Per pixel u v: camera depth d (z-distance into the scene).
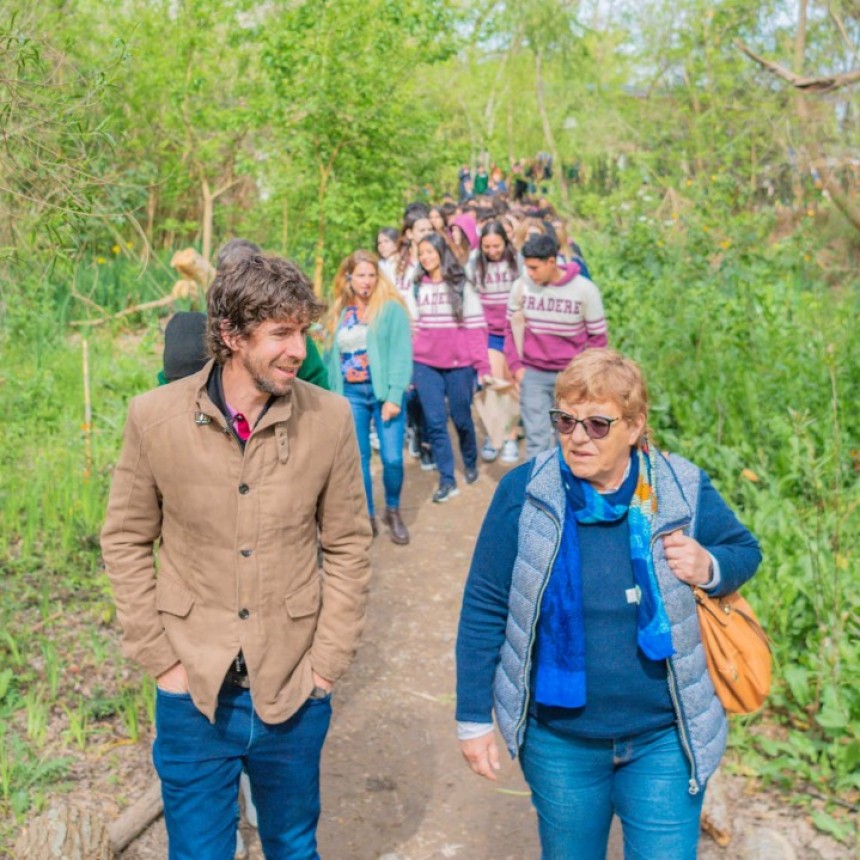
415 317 7.09
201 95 12.54
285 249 12.30
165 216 14.30
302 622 2.60
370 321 6.10
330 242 11.68
